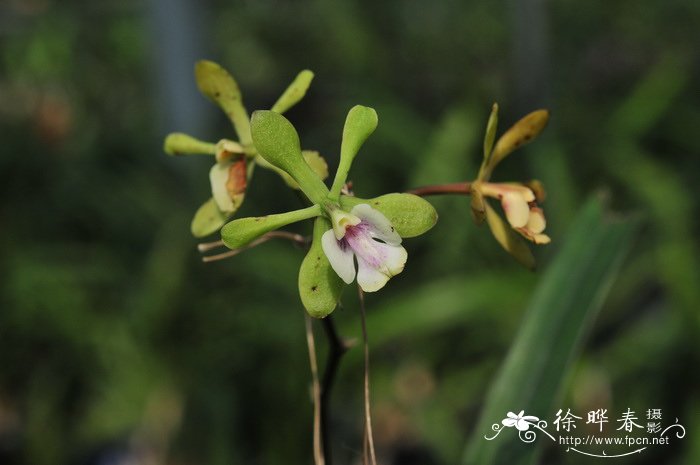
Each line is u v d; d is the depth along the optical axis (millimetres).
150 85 661
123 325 540
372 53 729
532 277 483
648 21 744
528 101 589
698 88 648
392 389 509
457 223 545
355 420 501
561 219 514
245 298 542
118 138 664
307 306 210
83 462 510
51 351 562
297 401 478
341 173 212
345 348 244
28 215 604
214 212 231
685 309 476
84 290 565
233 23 796
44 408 526
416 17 774
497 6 745
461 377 511
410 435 501
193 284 542
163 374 521
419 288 547
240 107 231
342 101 679
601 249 270
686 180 598
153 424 509
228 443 487
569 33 741
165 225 575
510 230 230
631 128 584
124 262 594
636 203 573
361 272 210
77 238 617
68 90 705
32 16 725
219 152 225
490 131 218
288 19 792
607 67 729
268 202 602
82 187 621
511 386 264
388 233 211
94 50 725
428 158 554
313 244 212
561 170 530
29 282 551
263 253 539
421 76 740
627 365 498
